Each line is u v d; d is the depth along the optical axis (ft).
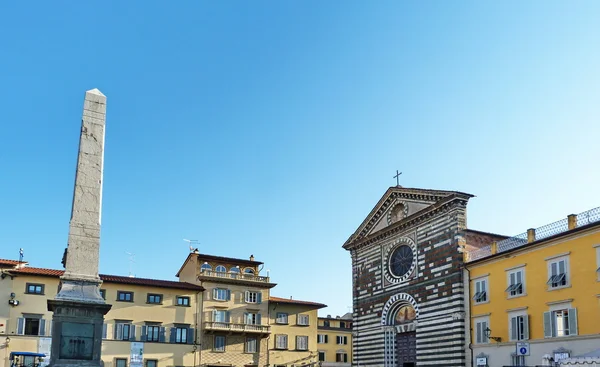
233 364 264.52
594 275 135.33
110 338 241.35
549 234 150.82
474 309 172.04
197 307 263.08
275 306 284.00
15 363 218.79
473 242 182.60
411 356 194.59
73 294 108.17
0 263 229.66
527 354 147.23
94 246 113.80
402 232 205.57
